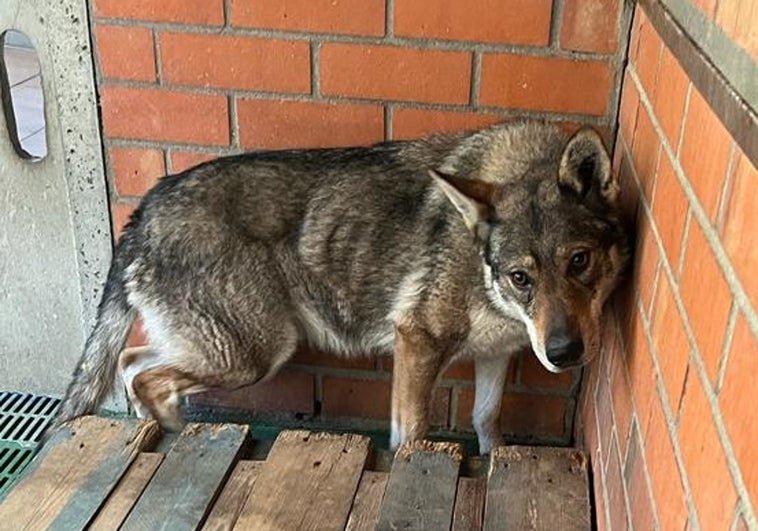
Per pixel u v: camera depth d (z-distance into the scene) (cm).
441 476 128
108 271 163
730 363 67
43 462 133
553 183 123
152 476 130
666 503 83
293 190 143
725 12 76
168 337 147
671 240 93
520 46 138
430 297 136
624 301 120
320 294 147
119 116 153
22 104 291
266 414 173
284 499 125
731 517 63
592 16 133
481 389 154
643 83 119
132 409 175
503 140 135
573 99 140
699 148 83
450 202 134
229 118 151
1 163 159
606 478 117
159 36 145
